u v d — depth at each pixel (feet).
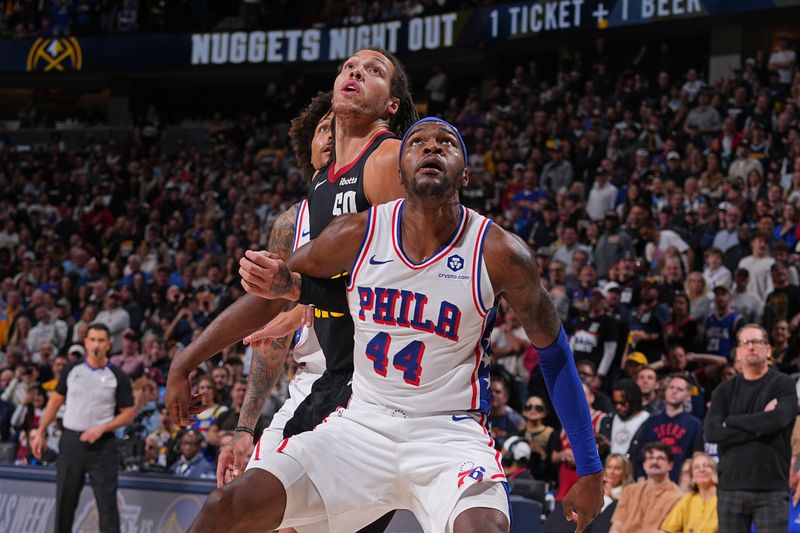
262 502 7.91
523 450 22.24
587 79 51.44
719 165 38.60
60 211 53.98
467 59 59.62
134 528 22.94
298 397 10.03
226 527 7.82
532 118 48.47
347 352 9.23
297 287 8.36
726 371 25.50
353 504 8.21
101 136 65.77
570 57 52.90
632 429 22.84
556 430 23.40
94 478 22.65
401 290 8.13
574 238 35.29
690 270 32.12
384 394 8.36
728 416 18.11
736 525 17.92
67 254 49.29
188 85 69.15
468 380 8.32
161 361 35.24
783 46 45.65
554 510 19.30
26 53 65.26
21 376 34.12
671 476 21.45
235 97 69.26
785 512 17.65
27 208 55.01
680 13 48.19
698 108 43.16
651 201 38.06
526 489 19.75
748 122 41.32
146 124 63.82
